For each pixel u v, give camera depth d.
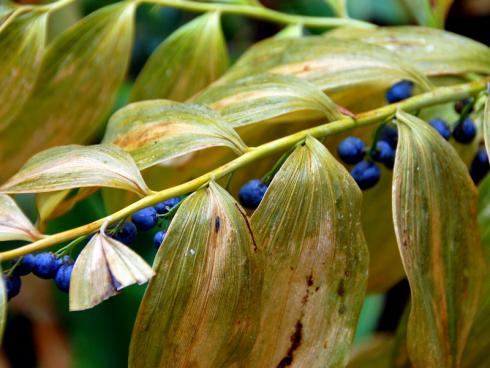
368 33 0.44
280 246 0.36
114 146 0.36
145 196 0.35
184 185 0.35
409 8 0.48
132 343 0.34
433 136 0.39
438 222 0.38
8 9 0.45
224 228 0.35
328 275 0.37
